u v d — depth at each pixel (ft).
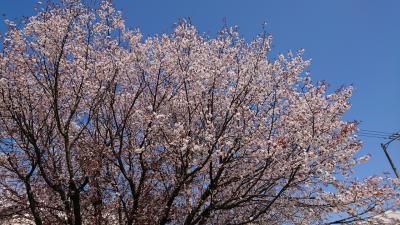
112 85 40.50
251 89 39.14
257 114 39.99
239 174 36.50
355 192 33.94
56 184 36.52
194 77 39.01
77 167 41.22
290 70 40.27
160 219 36.99
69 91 40.96
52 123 40.22
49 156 39.42
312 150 34.17
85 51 40.37
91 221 38.14
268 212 39.68
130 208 39.14
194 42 40.63
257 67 39.42
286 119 37.37
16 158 39.11
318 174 34.50
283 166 33.58
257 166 37.09
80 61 39.60
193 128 38.52
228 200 35.53
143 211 38.19
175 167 38.55
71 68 39.93
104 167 39.27
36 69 40.14
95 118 40.96
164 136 35.42
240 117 37.42
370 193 33.71
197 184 39.11
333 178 34.91
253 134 37.19
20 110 38.42
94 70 39.63
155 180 39.60
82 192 39.01
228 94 39.32
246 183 37.65
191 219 35.37
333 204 34.96
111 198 38.60
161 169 39.01
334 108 37.96
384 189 34.35
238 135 36.81
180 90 41.09
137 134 40.68
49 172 39.32
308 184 36.29
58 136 41.70
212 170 37.37
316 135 36.14
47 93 40.29
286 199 36.70
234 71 40.04
